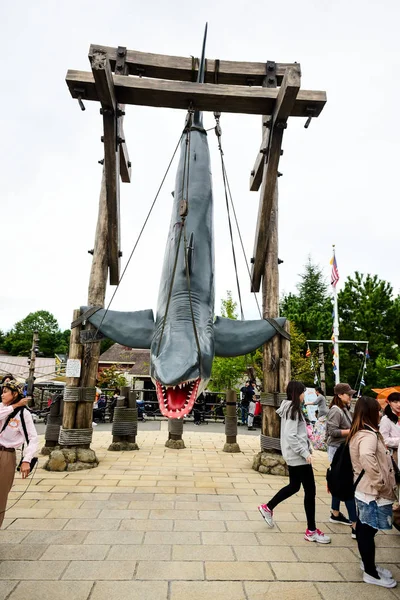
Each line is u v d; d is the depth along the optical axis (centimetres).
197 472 648
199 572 308
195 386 474
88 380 670
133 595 272
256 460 673
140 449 861
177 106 584
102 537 371
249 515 443
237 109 588
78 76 553
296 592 282
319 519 440
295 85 515
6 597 264
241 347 668
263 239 708
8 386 341
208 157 685
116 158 620
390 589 289
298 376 2002
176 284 578
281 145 600
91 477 590
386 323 1897
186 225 604
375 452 308
